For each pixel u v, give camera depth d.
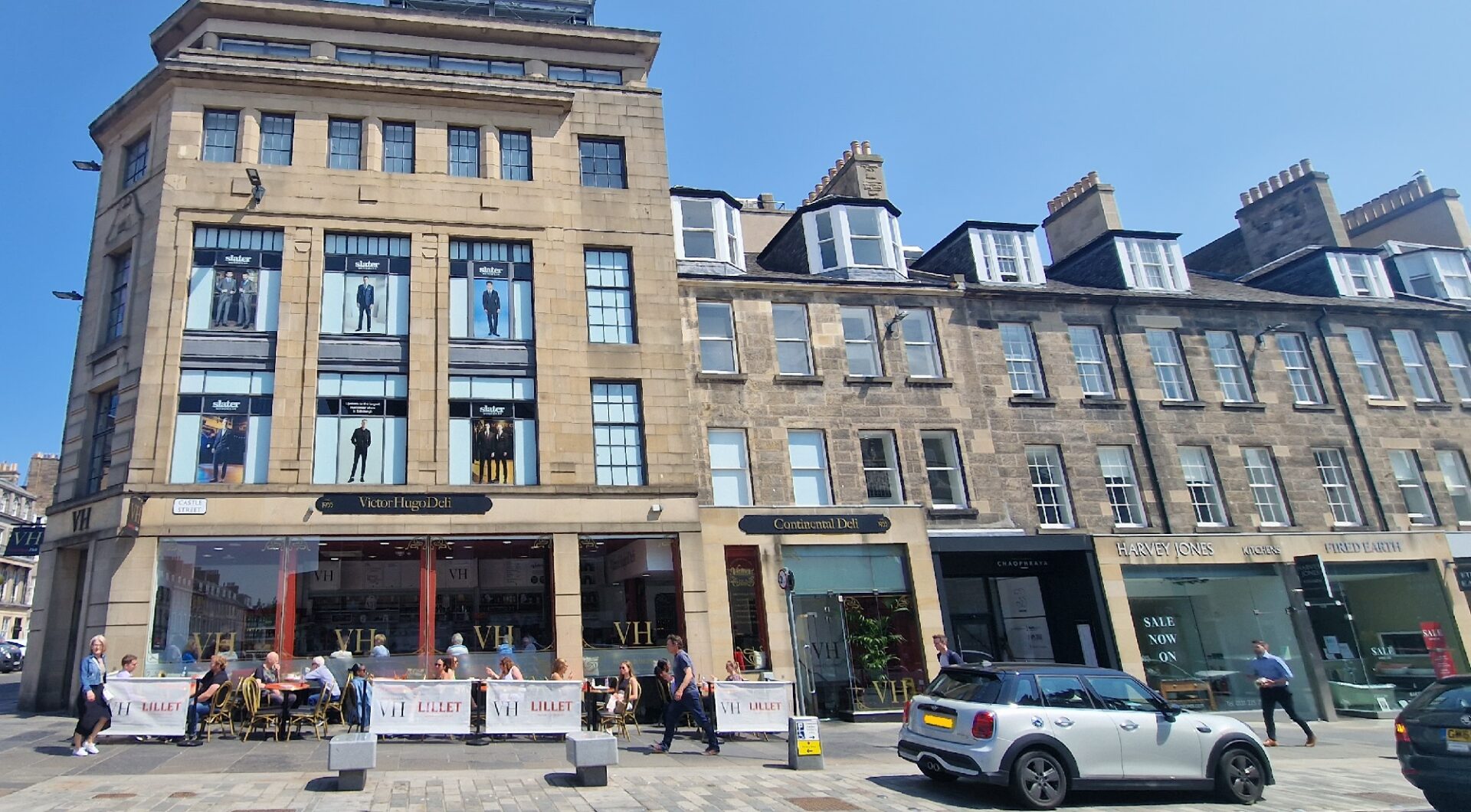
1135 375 23.50
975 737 10.14
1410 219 31.25
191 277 17.70
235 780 10.22
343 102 19.50
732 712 14.44
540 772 11.16
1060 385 22.81
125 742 12.78
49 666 16.58
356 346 18.06
